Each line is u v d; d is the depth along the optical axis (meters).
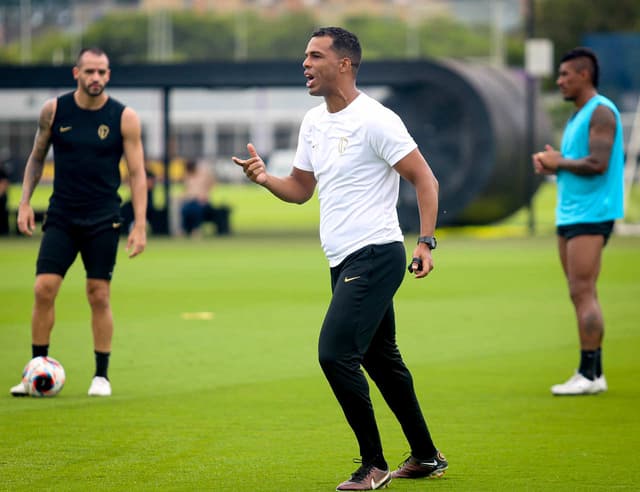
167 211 75.44
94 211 22.69
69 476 16.77
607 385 24.28
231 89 77.69
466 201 74.19
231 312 35.97
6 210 75.88
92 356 27.70
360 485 15.84
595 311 23.20
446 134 76.38
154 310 36.47
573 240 23.38
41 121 22.61
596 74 23.70
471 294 41.09
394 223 16.22
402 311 36.41
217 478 16.69
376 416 21.31
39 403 22.17
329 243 16.25
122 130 22.72
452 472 17.08
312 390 23.55
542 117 80.88
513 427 20.17
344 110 16.19
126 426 20.14
